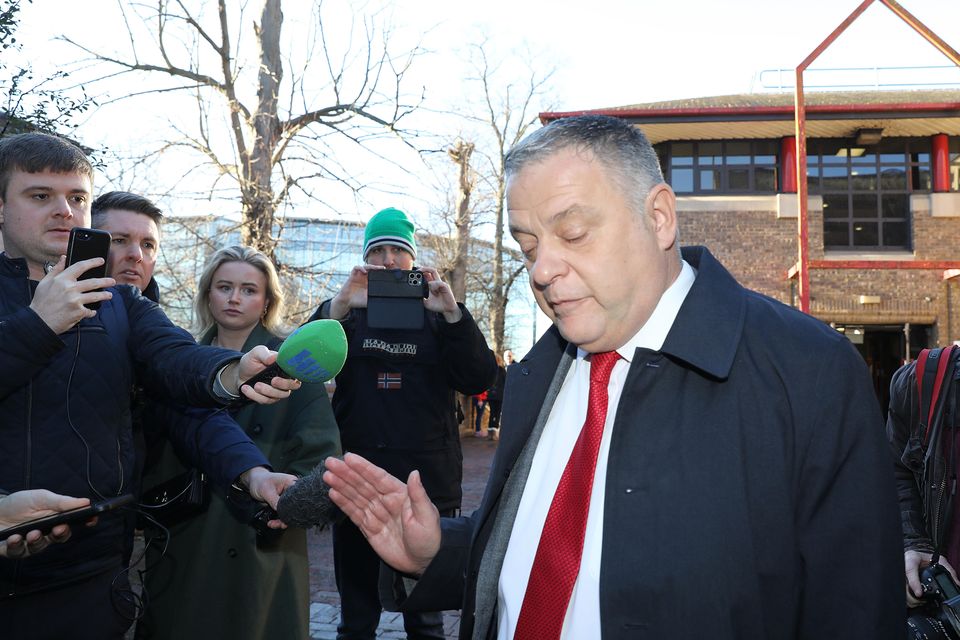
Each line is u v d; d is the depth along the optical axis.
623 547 1.31
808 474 1.30
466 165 16.72
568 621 1.39
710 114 15.98
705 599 1.25
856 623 1.24
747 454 1.32
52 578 2.06
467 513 8.39
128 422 2.30
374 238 4.39
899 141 17.17
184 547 2.82
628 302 1.40
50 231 2.22
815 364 1.33
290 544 2.88
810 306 16.53
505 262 24.09
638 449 1.37
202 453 2.62
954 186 17.00
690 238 17.03
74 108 5.12
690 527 1.28
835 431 1.30
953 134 16.98
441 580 1.67
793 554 1.30
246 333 3.44
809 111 15.64
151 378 2.25
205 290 3.45
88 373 2.14
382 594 1.76
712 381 1.38
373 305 3.89
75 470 2.07
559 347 1.69
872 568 1.26
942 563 2.44
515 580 1.50
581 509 1.42
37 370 1.95
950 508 2.45
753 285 16.84
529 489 1.59
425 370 3.93
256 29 9.92
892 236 17.03
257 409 3.08
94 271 2.00
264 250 9.66
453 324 3.85
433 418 3.93
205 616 2.77
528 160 1.39
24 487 2.00
